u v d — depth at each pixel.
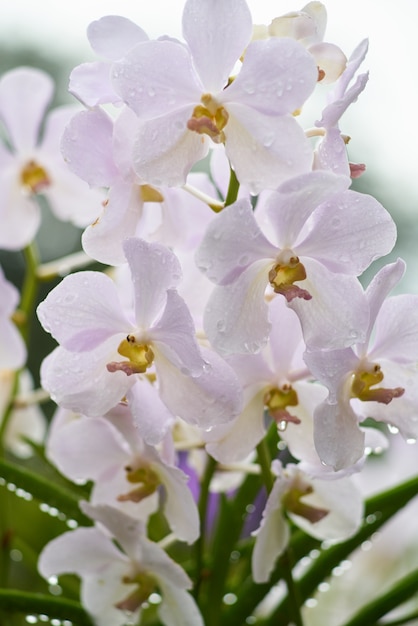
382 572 0.91
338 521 0.75
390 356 0.71
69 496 0.78
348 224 0.67
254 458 0.80
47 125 0.95
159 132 0.68
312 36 0.68
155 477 0.74
